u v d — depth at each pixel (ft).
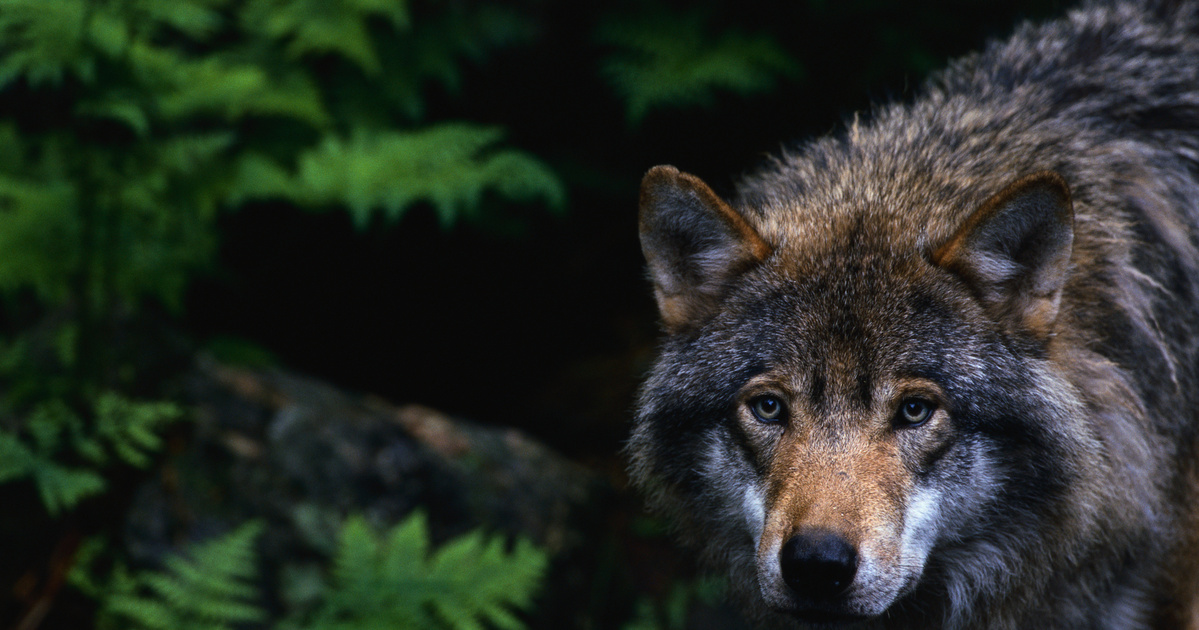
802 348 19.58
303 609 29.84
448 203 32.17
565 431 41.75
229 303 41.88
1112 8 26.99
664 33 35.96
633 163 43.45
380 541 31.27
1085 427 20.13
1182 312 22.90
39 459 27.96
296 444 32.58
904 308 19.52
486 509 32.89
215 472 31.78
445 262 43.88
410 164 32.86
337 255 42.68
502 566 28.78
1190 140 24.36
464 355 44.80
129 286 32.04
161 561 30.09
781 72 38.75
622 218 44.98
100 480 28.37
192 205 32.48
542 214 42.75
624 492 37.91
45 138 31.40
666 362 21.65
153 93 30.48
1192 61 25.57
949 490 19.31
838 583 17.79
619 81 35.45
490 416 44.27
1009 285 19.65
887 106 26.45
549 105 42.96
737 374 20.16
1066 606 21.84
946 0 37.29
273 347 42.78
